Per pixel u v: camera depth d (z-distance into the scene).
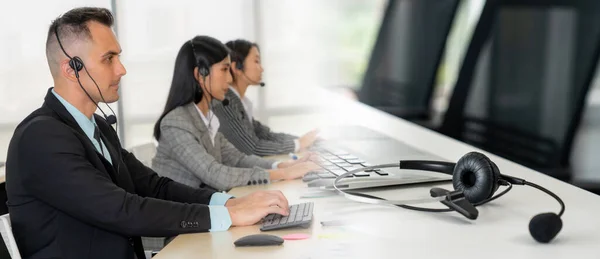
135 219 1.93
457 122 6.36
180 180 2.74
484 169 2.06
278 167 2.90
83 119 2.13
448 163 2.40
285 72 6.92
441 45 7.23
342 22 7.14
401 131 3.49
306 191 2.38
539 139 5.47
